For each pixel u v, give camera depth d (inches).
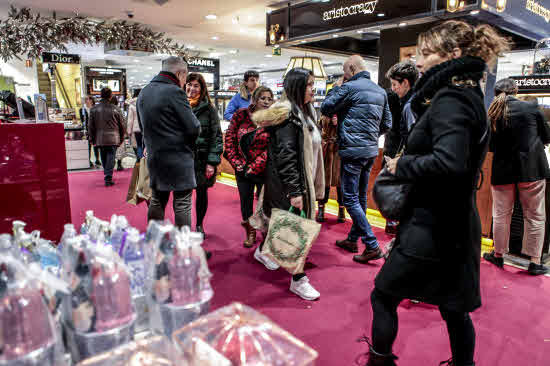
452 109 46.8
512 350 76.8
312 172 91.4
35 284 32.3
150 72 822.5
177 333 32.2
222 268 114.5
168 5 273.9
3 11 288.0
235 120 122.3
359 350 76.3
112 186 230.4
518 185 110.3
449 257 50.4
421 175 48.8
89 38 252.8
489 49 48.7
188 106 99.1
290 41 186.2
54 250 45.5
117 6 276.8
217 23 331.6
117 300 35.5
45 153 102.4
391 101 129.9
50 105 482.9
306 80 86.6
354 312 90.9
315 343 78.5
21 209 101.1
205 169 127.3
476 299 52.4
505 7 137.9
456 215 49.9
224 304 93.7
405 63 108.7
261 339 30.8
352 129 113.9
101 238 39.5
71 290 35.0
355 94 112.1
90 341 34.8
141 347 31.4
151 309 39.9
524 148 106.7
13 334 30.6
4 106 197.6
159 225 40.1
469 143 47.1
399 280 52.9
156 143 98.3
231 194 210.7
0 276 31.5
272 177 90.0
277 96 459.8
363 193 123.9
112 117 224.4
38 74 480.7
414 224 51.6
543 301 97.3
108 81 507.2
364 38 276.1
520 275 113.0
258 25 338.6
